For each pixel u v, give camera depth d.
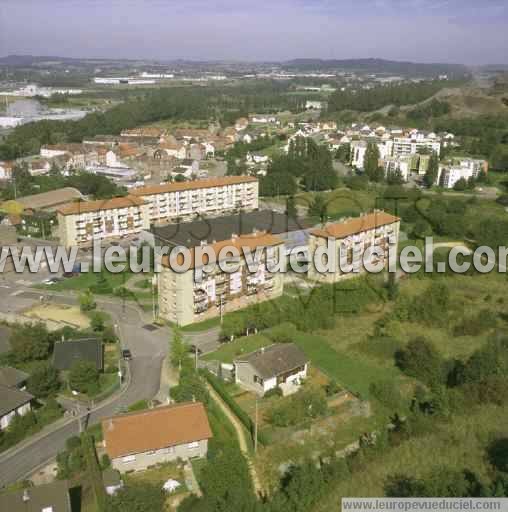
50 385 82.50
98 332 101.81
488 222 157.00
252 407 78.88
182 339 96.12
